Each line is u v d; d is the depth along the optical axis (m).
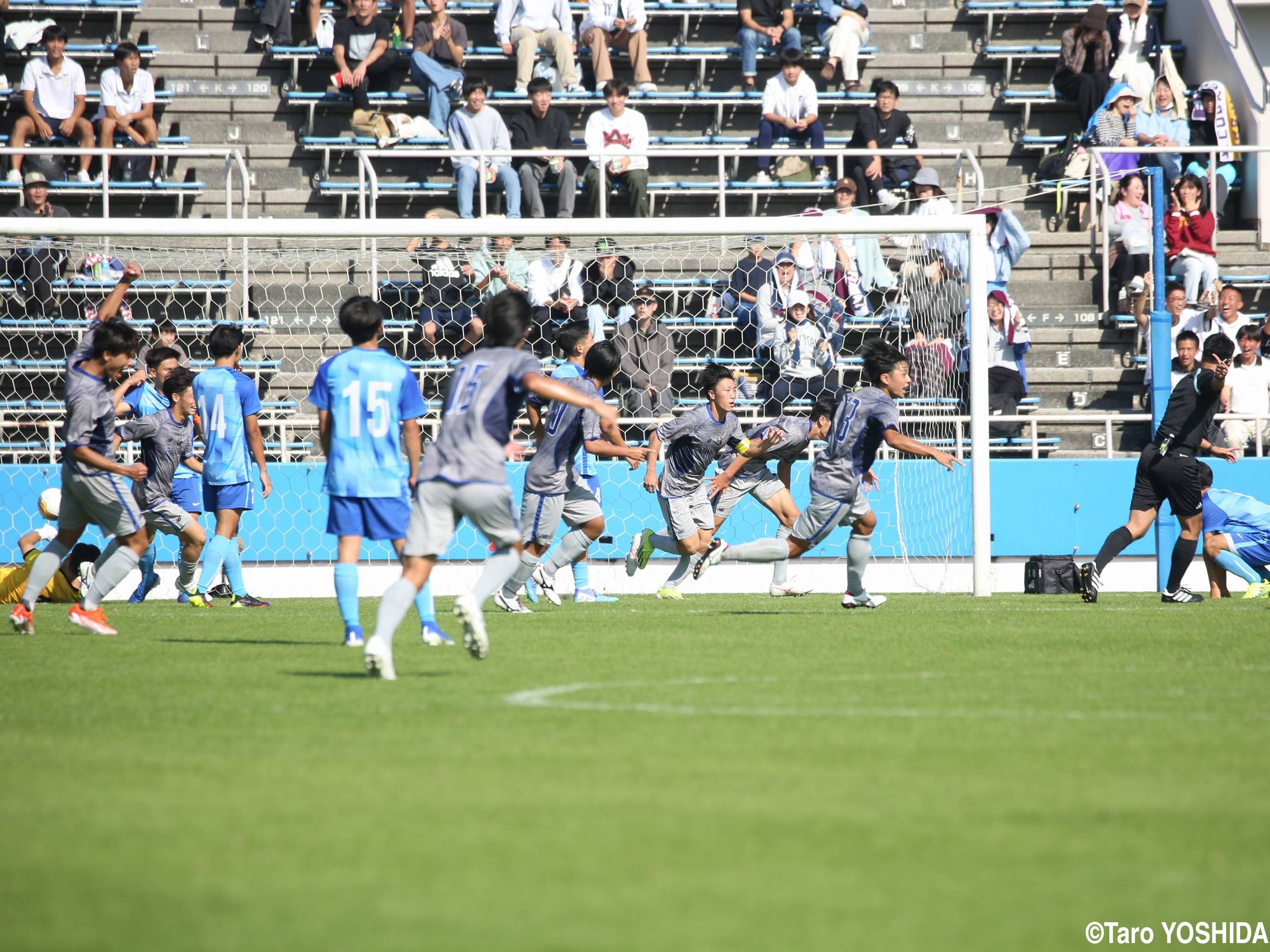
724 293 61.78
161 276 62.00
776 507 42.44
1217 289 63.84
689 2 76.62
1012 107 75.00
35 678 23.80
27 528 52.16
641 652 27.86
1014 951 10.02
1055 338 64.50
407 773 15.70
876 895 11.27
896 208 67.25
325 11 73.44
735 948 10.04
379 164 69.50
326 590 53.56
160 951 9.95
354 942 10.12
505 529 22.70
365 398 27.31
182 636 32.28
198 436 46.28
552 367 58.19
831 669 24.95
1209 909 10.97
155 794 14.72
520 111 70.81
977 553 45.94
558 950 9.96
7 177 67.44
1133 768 15.96
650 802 14.30
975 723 19.06
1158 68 76.44
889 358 35.25
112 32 73.75
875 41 77.00
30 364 57.41
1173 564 43.50
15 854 12.44
